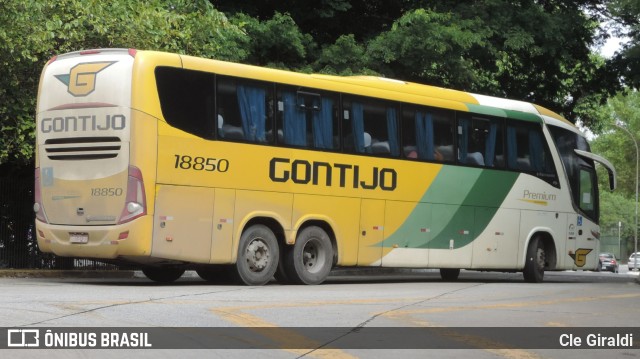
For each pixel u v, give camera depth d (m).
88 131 19.36
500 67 38.56
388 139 23.39
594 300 18.00
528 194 26.86
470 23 33.25
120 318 12.76
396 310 14.99
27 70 25.48
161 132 19.17
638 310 15.88
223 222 20.12
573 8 37.41
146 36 26.23
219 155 20.05
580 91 40.38
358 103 22.81
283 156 21.19
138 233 18.88
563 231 27.97
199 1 28.31
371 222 22.94
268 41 31.69
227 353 10.25
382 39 32.44
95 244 19.23
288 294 17.84
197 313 13.62
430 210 24.25
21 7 24.17
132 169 18.91
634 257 80.69
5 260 27.72
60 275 26.20
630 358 10.67
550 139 27.78
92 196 19.31
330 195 22.11
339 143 22.33
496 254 25.91
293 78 21.55
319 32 36.25
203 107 19.84
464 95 25.67
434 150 24.42
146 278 26.08
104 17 25.75
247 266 20.72
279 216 21.12
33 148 25.45
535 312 15.27
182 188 19.47
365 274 35.88
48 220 19.92
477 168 25.42
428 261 24.22
